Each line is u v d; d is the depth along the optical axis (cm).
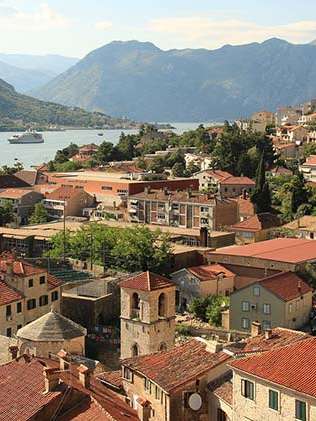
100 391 7156
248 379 7381
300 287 15738
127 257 19212
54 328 10106
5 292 13788
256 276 17825
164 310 11850
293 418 6925
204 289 17388
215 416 8038
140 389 8594
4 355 10369
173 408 8025
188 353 8762
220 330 15462
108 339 14275
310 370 7069
